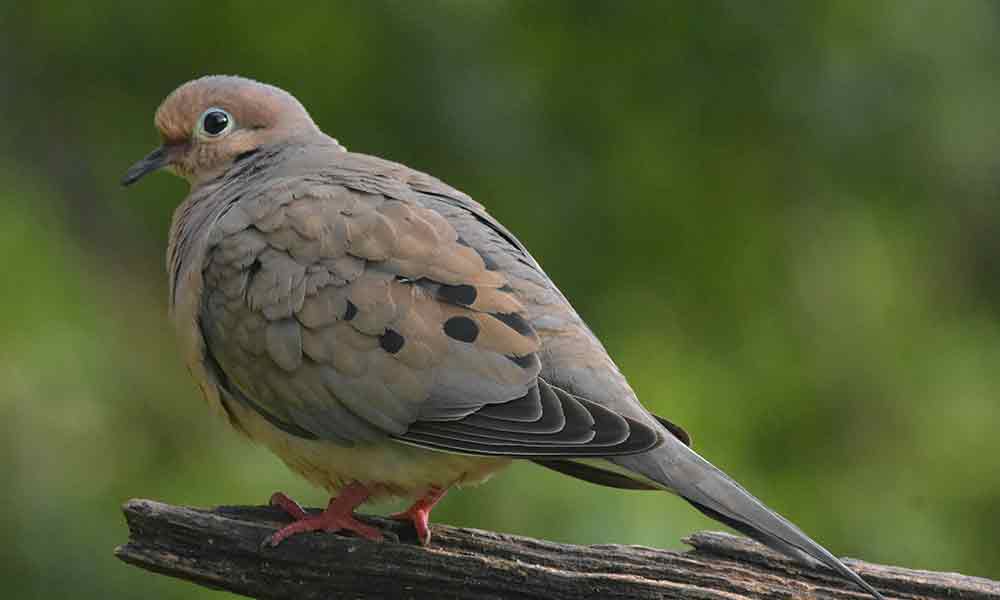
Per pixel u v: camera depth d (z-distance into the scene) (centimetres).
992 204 1472
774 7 1387
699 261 1411
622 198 1394
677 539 1193
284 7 1402
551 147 1383
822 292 1424
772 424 1388
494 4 1376
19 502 1258
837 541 1341
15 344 1254
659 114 1412
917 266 1465
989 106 1416
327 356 812
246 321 832
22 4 1445
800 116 1389
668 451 768
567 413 779
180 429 1343
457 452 790
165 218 1428
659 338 1377
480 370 797
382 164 897
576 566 840
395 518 875
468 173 1359
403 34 1370
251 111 973
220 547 837
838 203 1424
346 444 831
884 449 1414
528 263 851
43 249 1297
